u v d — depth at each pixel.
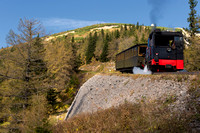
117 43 78.94
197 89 6.98
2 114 19.30
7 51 19.94
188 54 24.88
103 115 9.39
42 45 21.78
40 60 22.41
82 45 111.88
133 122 7.11
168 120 5.89
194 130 4.88
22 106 20.39
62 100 39.59
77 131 8.88
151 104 8.10
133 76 13.91
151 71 13.13
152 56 12.19
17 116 19.09
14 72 19.72
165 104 7.54
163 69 12.27
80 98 22.64
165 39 12.23
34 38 20.64
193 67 24.34
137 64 18.06
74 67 58.38
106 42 83.94
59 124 11.45
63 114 30.28
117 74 18.41
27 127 11.35
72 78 47.81
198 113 5.68
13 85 20.34
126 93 12.89
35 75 21.28
